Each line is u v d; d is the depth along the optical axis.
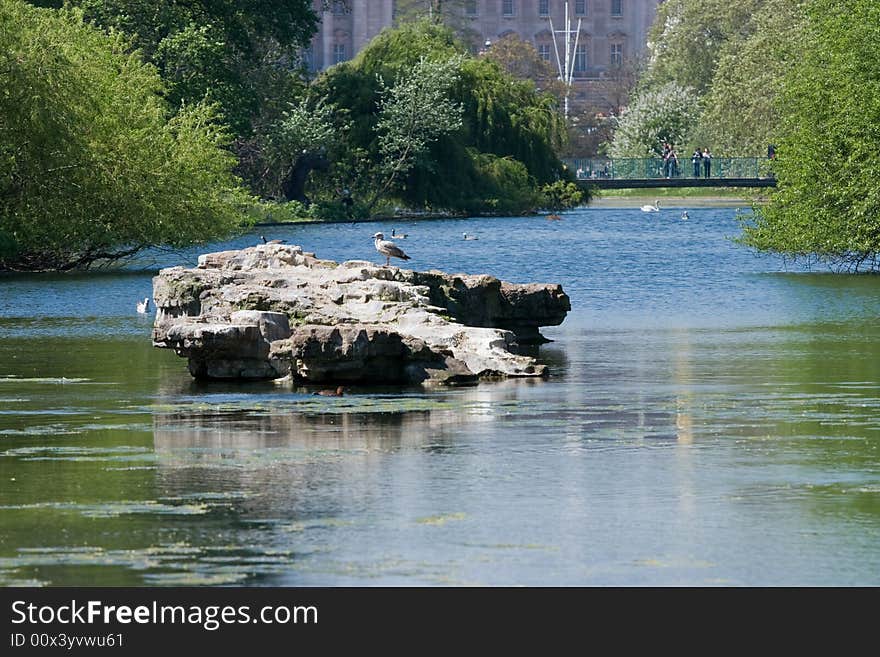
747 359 63.81
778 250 119.94
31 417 48.00
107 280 112.88
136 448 41.88
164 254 139.00
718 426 45.31
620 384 55.72
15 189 120.50
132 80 134.50
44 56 119.12
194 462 39.56
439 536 31.61
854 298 96.00
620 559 29.97
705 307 91.19
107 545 31.12
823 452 40.66
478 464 39.03
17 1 123.50
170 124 135.25
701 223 198.25
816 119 117.25
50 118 118.19
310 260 67.56
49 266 124.75
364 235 169.62
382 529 32.16
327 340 55.56
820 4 132.00
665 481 36.75
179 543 31.25
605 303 94.50
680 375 58.44
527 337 71.56
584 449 41.25
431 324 59.59
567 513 33.44
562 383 56.12
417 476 37.47
